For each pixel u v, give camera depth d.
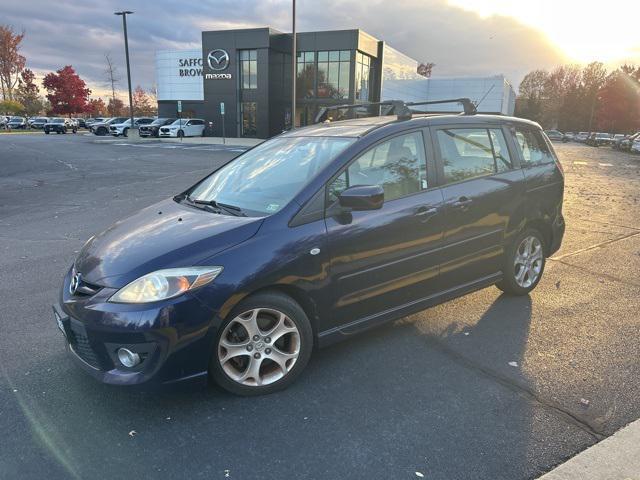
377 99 47.84
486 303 4.80
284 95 46.00
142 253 3.06
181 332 2.86
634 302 4.84
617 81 85.38
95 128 47.03
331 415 3.02
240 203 3.64
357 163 3.60
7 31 68.62
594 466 2.55
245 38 43.28
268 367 3.28
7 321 4.37
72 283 3.21
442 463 2.59
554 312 4.59
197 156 24.17
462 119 4.36
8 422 2.94
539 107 105.19
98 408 3.08
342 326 3.54
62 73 69.38
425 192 3.90
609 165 23.34
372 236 3.52
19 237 7.57
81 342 3.02
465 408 3.08
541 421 2.94
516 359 3.71
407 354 3.79
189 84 53.81
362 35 42.53
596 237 7.50
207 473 2.53
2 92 69.62
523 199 4.63
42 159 21.41
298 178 3.60
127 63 39.59
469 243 4.21
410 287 3.85
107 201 10.88
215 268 2.95
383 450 2.70
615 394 3.23
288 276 3.16
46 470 2.55
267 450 2.70
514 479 2.48
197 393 3.24
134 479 2.49
